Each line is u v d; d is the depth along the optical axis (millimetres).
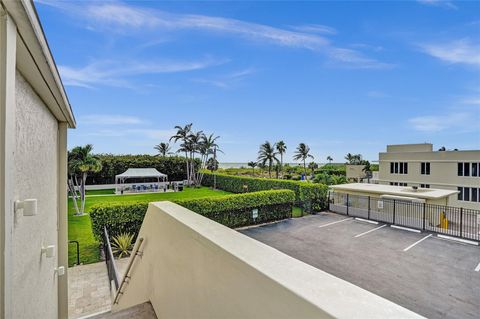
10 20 1138
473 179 19484
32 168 2223
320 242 10422
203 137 34438
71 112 3824
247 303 990
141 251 3197
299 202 16266
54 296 3686
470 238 10953
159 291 2377
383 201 14617
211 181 31609
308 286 796
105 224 9039
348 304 697
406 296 6078
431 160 21609
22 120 1870
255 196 13156
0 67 1094
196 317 1488
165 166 32094
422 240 10703
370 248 9672
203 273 1400
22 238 1729
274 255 1077
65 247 4551
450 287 6531
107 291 6441
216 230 1528
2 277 1122
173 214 2082
